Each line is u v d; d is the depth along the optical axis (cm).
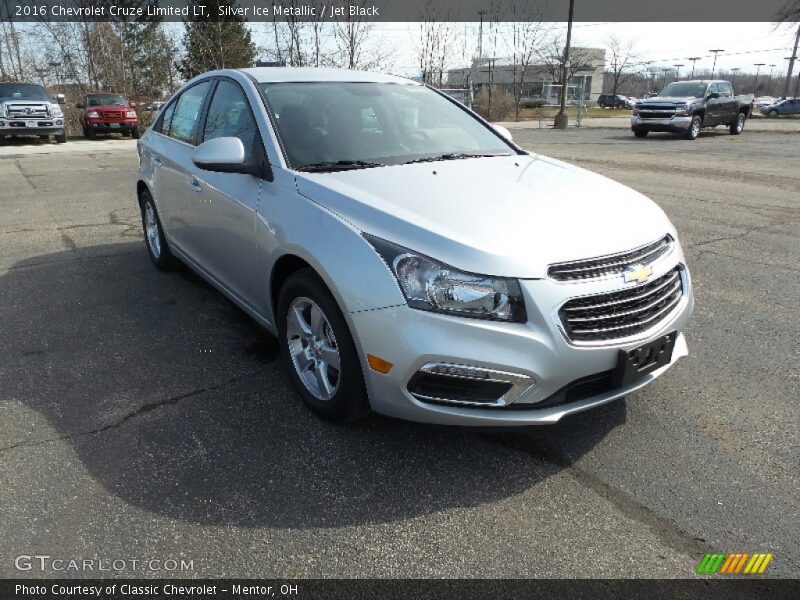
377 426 304
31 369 365
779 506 248
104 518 241
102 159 1477
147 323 434
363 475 268
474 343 242
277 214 312
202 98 439
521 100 4509
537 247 251
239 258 360
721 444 290
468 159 362
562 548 227
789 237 666
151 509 246
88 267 564
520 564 220
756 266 564
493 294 242
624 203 305
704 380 351
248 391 339
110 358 380
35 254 609
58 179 1127
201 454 282
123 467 272
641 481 264
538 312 242
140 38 3133
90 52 2905
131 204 873
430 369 247
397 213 268
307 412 317
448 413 251
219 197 373
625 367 259
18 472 268
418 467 273
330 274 269
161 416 314
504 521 241
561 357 246
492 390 246
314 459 278
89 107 2153
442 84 3077
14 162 1411
